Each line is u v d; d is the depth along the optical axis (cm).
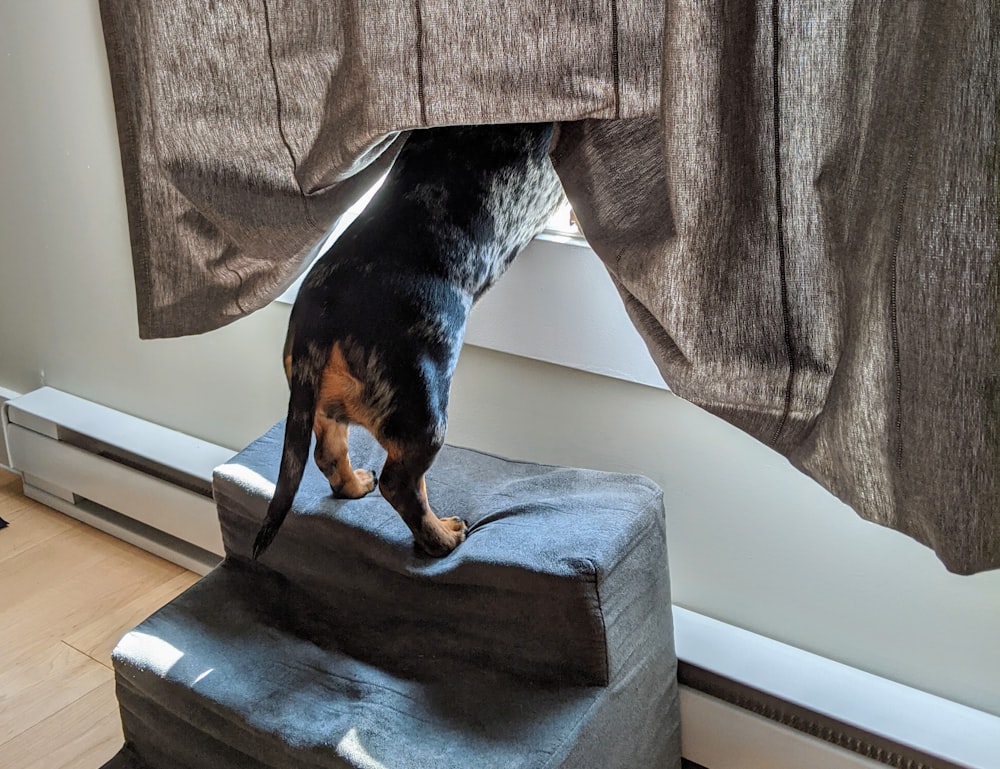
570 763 103
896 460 83
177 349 177
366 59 98
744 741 125
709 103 82
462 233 109
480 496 124
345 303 106
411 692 112
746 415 92
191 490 173
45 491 198
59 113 169
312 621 124
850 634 123
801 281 87
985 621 112
